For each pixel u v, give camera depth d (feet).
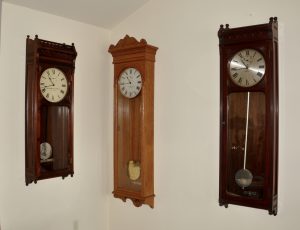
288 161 6.26
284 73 6.31
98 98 8.48
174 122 7.73
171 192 7.79
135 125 8.13
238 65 6.46
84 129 8.13
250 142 6.57
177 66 7.70
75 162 7.93
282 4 6.35
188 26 7.54
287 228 6.27
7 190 6.59
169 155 7.81
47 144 7.19
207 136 7.27
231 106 6.74
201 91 7.35
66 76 7.38
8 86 6.57
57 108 7.41
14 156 6.69
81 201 8.09
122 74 8.20
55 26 7.50
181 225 7.63
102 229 8.64
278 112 6.29
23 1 6.70
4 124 6.52
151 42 8.12
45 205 7.28
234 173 6.72
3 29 6.51
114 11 8.09
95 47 8.43
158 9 8.00
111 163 8.79
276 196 6.29
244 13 6.79
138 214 8.35
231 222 6.93
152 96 7.98
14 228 6.70
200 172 7.36
